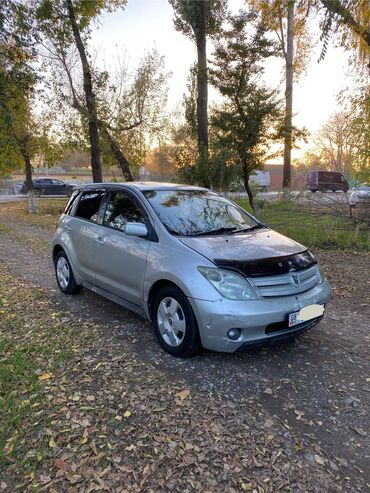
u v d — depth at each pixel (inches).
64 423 114.9
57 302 223.8
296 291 146.9
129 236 177.2
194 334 144.6
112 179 919.0
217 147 584.7
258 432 112.3
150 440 108.3
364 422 118.1
